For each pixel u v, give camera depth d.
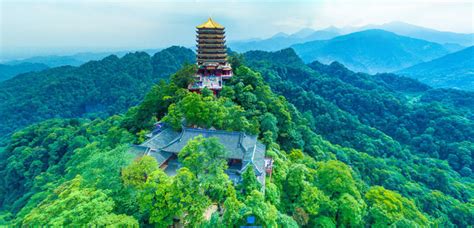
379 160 89.31
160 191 28.86
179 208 28.53
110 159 35.50
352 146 105.19
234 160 43.91
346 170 45.22
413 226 37.28
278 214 30.86
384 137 110.56
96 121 96.00
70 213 25.23
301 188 40.44
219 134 46.06
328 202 39.44
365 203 44.06
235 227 27.73
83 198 27.41
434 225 54.72
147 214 30.11
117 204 29.88
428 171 88.88
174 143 46.00
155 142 46.53
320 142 87.19
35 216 27.02
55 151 80.50
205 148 35.59
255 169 38.69
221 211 33.16
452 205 68.12
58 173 66.38
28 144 95.12
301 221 36.75
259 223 27.78
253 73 80.00
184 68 73.38
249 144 46.28
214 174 33.38
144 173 33.41
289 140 67.56
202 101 53.28
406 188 74.38
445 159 106.31
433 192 72.06
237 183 36.75
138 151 43.12
